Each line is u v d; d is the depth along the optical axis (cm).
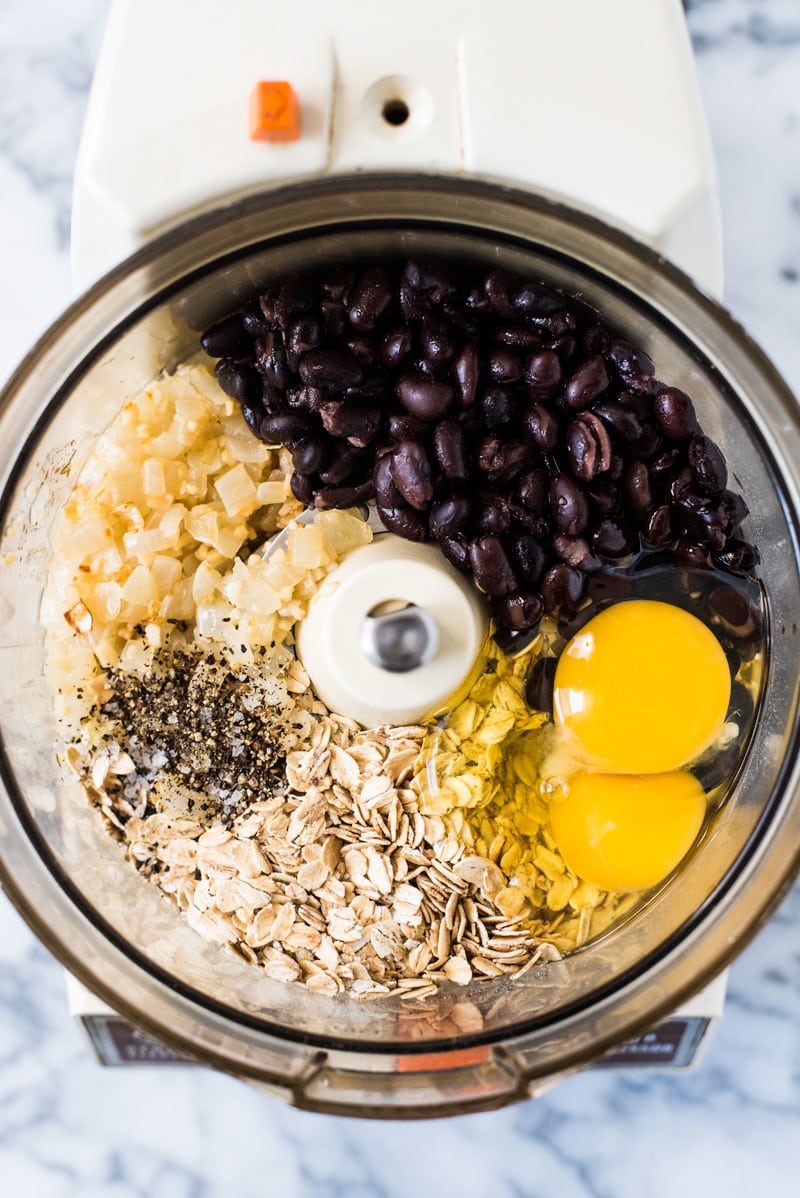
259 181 38
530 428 39
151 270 38
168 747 41
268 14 38
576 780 42
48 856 39
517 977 42
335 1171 49
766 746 40
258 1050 39
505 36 39
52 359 38
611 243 38
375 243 39
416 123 38
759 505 40
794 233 49
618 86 39
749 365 38
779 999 49
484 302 39
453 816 41
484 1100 37
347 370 39
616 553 40
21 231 50
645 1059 44
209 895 41
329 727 41
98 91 39
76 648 41
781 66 49
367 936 41
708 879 40
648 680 41
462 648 40
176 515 41
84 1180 49
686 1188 49
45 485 40
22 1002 49
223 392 41
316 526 41
